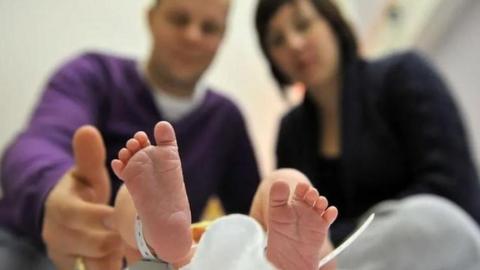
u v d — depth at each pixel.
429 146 1.02
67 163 0.63
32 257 0.75
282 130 1.29
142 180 0.33
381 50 1.91
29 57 1.37
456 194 0.96
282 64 1.21
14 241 0.76
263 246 0.33
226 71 1.75
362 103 1.12
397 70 1.12
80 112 0.89
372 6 2.10
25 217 0.59
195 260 0.33
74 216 0.48
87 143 0.51
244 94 1.79
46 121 0.79
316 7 1.15
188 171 1.02
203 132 1.09
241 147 1.19
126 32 1.55
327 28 1.15
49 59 1.40
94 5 1.49
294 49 1.12
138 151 0.34
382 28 1.94
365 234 0.71
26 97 1.35
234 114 1.17
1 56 1.33
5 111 1.31
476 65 1.67
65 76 0.98
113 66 1.07
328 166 1.15
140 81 1.06
